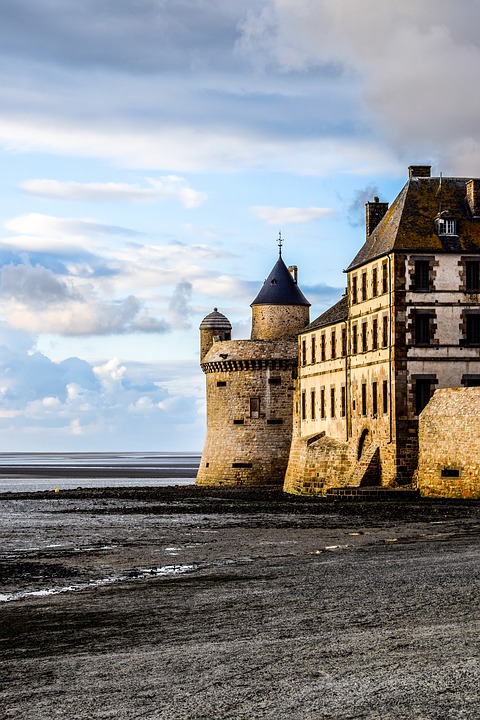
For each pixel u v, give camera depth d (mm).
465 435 77750
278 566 46406
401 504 77062
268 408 124688
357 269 95000
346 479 94312
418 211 88625
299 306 129250
